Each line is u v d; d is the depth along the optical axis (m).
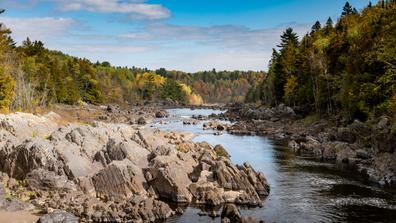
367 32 83.94
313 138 85.25
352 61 86.69
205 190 45.47
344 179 53.50
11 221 36.69
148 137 63.09
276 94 158.75
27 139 53.38
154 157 54.81
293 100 142.12
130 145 53.97
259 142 88.75
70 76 170.38
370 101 79.19
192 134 99.38
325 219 38.62
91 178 46.50
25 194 44.28
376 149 62.88
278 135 98.62
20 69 114.25
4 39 115.25
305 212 40.75
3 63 109.75
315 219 38.69
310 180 53.25
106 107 190.62
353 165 61.97
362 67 80.81
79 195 43.78
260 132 106.44
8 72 108.38
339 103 104.81
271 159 67.81
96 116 149.00
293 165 62.72
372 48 74.44
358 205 42.62
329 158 68.25
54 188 45.31
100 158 52.59
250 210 41.72
